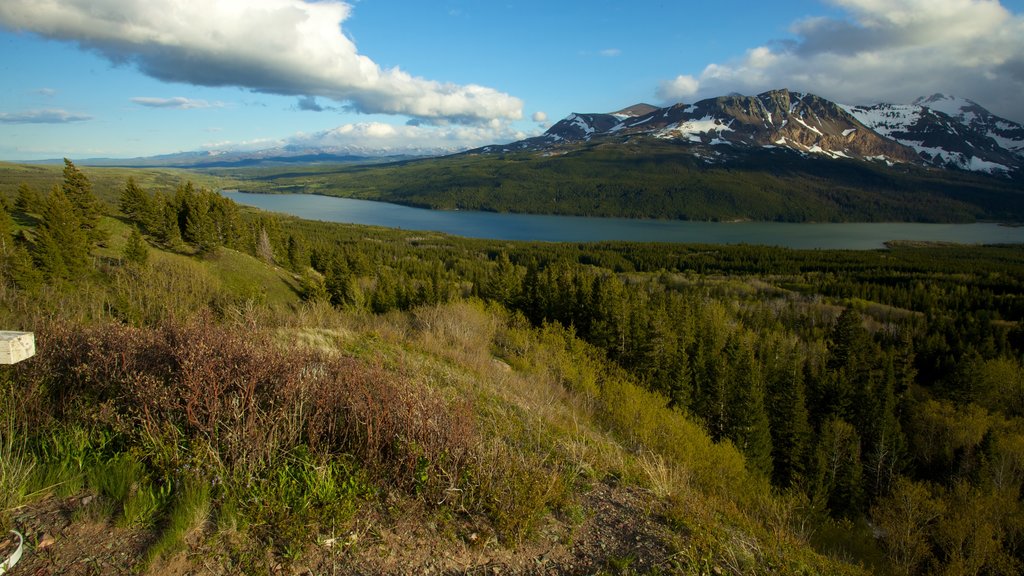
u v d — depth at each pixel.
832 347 42.38
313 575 3.14
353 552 3.38
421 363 10.40
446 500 4.07
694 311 42.84
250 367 4.57
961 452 30.75
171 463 3.63
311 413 4.54
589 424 10.66
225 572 3.01
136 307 10.42
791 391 27.20
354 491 3.85
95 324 5.64
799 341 49.50
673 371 27.20
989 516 21.88
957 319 56.50
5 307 8.46
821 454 25.08
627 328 31.42
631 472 5.95
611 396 14.90
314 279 52.12
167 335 5.23
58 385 4.54
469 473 4.32
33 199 39.56
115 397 4.33
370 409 4.55
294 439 4.23
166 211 44.75
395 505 3.93
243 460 3.71
